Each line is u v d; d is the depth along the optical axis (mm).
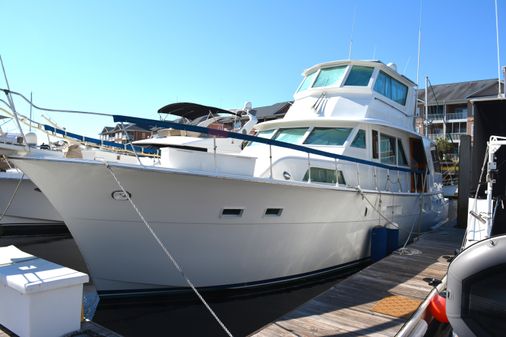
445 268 6105
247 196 5051
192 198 4766
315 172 6262
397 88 9062
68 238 8836
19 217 8227
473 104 5562
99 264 4934
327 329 3963
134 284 5066
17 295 3531
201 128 4859
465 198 9867
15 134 6836
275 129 8047
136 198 4598
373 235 7199
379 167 7430
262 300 5805
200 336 4879
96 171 4348
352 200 6477
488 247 2773
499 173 5289
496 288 2752
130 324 5000
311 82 8703
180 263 5090
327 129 7438
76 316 3697
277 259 5797
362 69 8352
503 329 2705
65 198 4590
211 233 5090
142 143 10648
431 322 4414
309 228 5977
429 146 9797
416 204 9102
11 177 7859
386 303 4637
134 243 4863
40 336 3445
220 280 5383
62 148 6801
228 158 5008
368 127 7406
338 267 6840
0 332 3607
